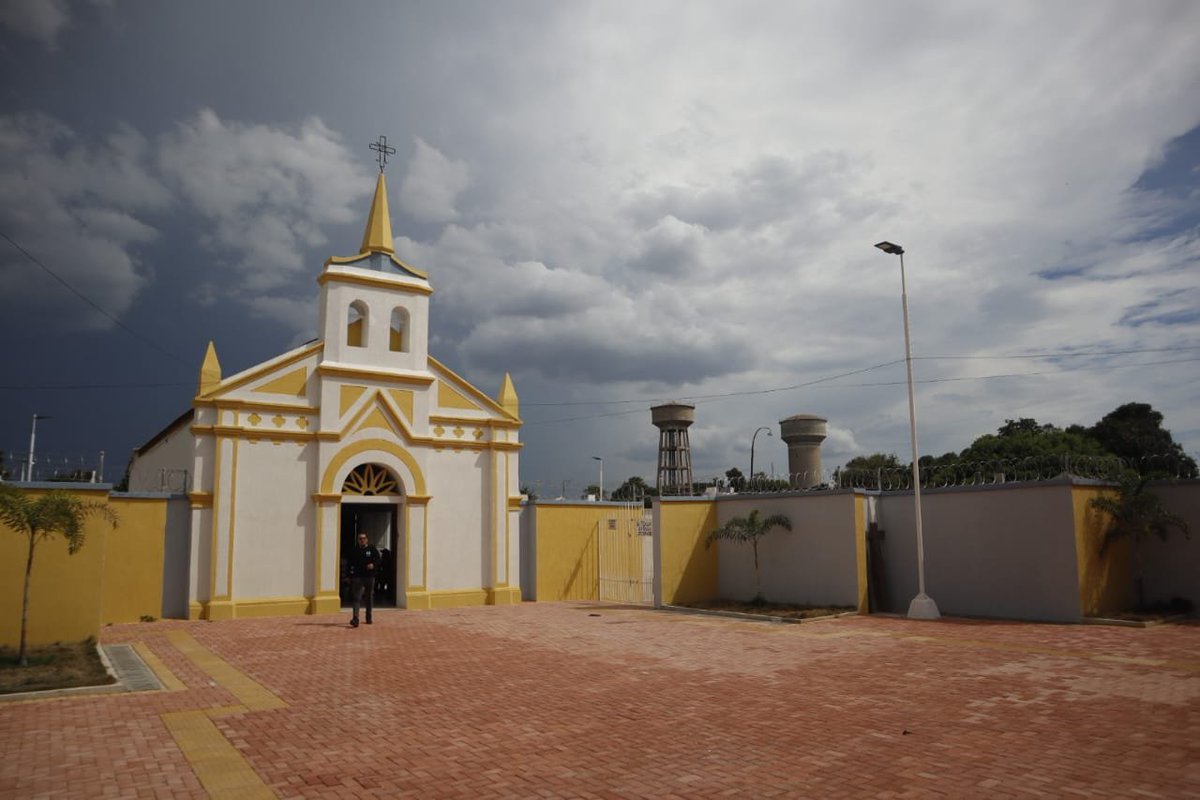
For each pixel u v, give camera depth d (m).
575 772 6.93
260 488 20.58
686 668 12.02
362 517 27.14
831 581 20.00
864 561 19.73
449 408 24.06
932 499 19.81
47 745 7.83
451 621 18.80
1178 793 6.16
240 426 20.47
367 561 18.05
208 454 20.08
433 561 22.89
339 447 21.67
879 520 20.83
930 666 11.90
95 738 8.10
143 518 19.36
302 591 20.80
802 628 16.84
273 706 9.56
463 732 8.30
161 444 27.58
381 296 23.27
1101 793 6.20
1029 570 17.77
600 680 11.10
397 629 17.23
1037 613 17.53
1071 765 6.91
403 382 23.09
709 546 23.08
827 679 11.01
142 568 19.17
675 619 19.08
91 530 14.41
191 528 19.59
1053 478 17.52
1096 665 11.75
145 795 6.38
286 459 21.06
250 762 7.27
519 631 16.77
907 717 8.73
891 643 14.38
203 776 6.86
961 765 6.96
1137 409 41.88
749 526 20.73
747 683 10.79
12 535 13.70
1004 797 6.14
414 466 22.81
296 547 20.91
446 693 10.29
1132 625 15.94
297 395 21.58
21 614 13.60
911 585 20.00
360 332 23.83
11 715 9.12
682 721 8.70
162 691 10.48
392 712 9.23
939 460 40.09
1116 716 8.60
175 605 19.52
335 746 7.79
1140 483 18.02
